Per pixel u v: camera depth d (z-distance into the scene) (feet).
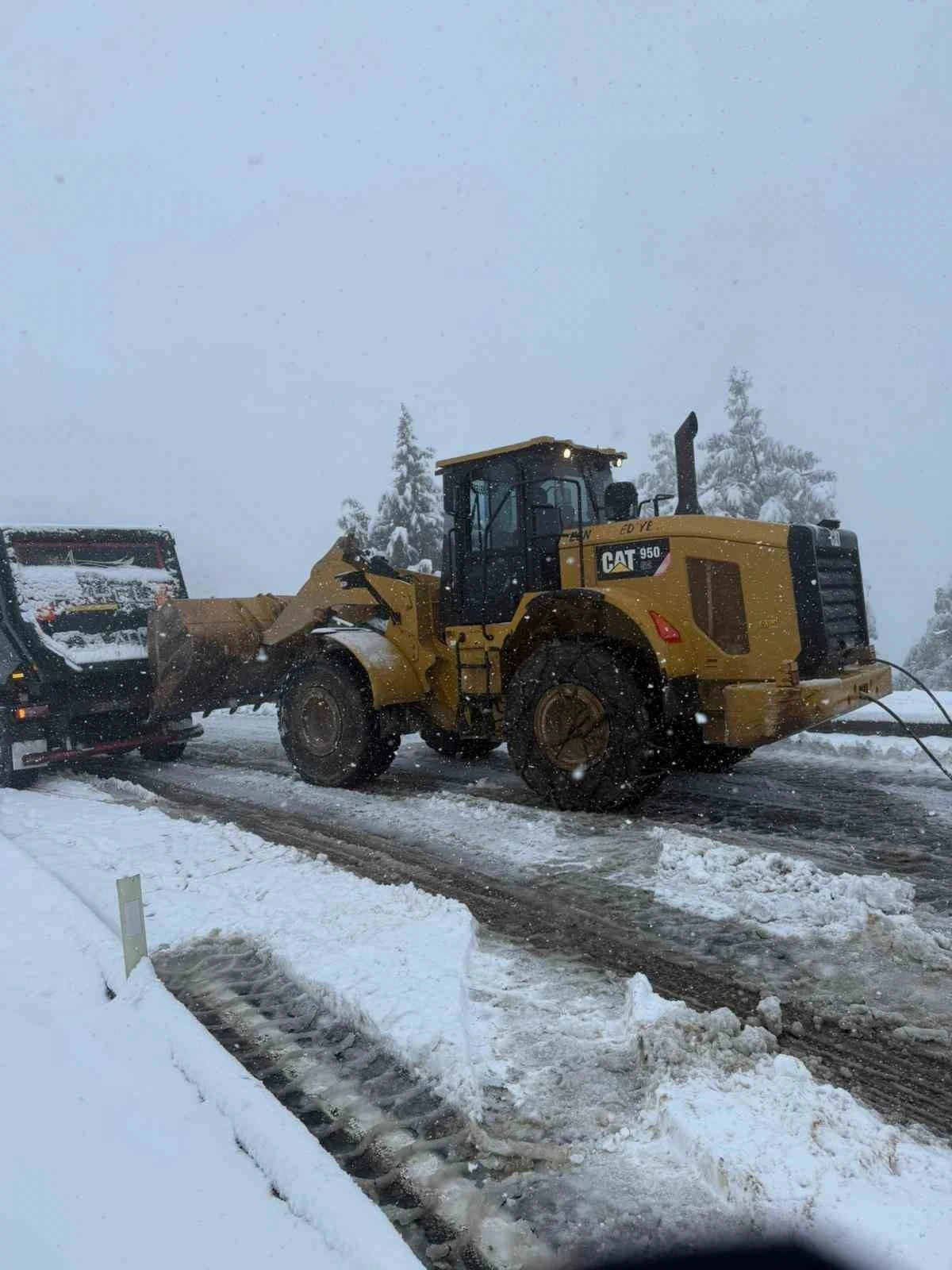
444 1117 9.09
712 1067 9.29
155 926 14.43
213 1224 7.46
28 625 27.84
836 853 16.72
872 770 23.79
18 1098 9.36
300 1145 8.29
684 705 19.10
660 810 20.31
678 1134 8.23
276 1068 10.16
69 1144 8.56
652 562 19.66
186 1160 8.34
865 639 20.84
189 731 31.32
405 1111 9.23
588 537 20.68
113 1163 8.28
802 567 18.26
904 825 18.44
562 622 20.86
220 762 30.76
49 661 27.94
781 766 24.91
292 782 25.86
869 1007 10.85
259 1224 7.47
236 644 27.96
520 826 19.49
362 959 12.39
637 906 14.52
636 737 19.30
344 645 23.71
